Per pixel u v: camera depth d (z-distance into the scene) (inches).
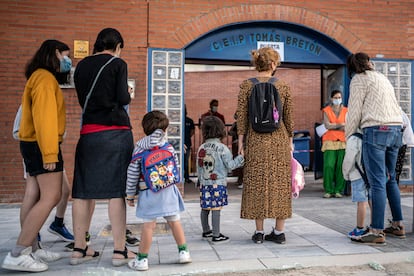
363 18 301.1
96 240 167.6
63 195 158.1
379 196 156.2
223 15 284.0
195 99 652.1
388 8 304.7
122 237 135.1
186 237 173.8
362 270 129.3
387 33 304.5
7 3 260.7
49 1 265.6
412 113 307.0
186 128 391.2
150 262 136.3
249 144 160.4
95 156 132.7
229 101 647.1
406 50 307.3
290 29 301.7
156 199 129.1
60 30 266.5
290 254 144.8
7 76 260.1
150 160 129.2
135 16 275.0
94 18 270.4
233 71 647.1
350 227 191.3
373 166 157.5
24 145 132.6
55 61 135.0
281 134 160.4
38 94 127.3
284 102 161.6
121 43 142.3
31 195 139.3
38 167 131.4
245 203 160.1
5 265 125.5
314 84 577.6
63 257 144.7
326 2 296.2
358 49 300.5
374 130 156.8
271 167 157.2
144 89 275.7
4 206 253.0
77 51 267.6
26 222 128.6
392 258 139.1
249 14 286.4
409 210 237.6
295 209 242.5
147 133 135.8
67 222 204.2
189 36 281.0
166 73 279.3
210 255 144.1
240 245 158.7
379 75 163.0
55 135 127.4
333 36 297.3
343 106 297.7
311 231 182.4
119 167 134.5
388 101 159.2
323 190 335.6
